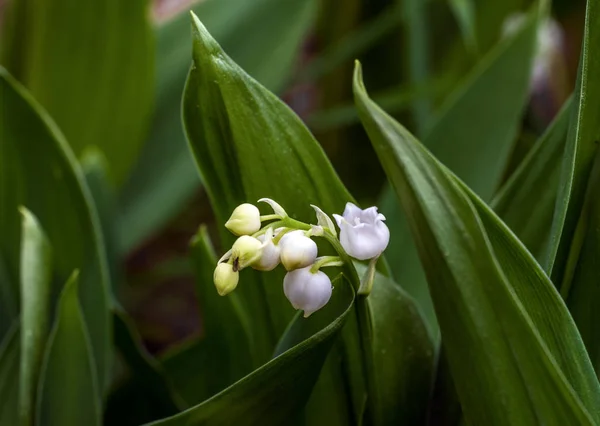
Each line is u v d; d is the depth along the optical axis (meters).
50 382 0.34
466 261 0.28
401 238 0.38
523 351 0.28
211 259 0.34
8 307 0.42
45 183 0.39
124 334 0.36
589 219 0.30
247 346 0.35
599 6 0.29
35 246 0.34
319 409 0.32
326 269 0.31
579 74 0.29
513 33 0.41
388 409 0.31
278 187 0.31
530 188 0.33
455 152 0.40
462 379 0.29
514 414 0.28
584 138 0.30
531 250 0.33
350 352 0.31
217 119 0.30
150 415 0.38
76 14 0.51
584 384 0.28
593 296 0.31
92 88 0.53
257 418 0.30
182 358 0.39
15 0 0.52
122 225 0.54
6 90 0.38
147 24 0.51
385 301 0.30
